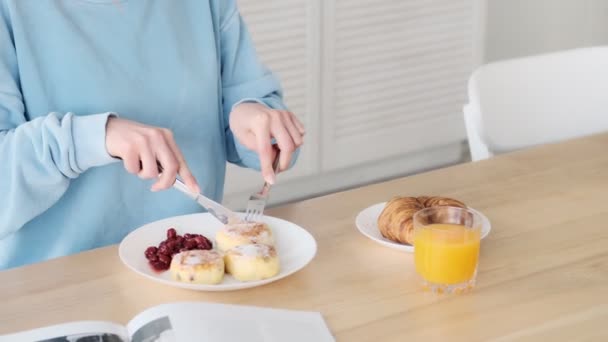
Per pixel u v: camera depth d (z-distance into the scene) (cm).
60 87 145
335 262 131
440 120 344
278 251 133
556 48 376
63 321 116
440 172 165
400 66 327
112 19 148
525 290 124
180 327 109
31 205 136
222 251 131
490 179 161
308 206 150
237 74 166
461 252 120
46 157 133
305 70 307
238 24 166
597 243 138
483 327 115
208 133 161
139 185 153
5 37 140
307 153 319
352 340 112
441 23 330
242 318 113
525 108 197
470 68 344
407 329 114
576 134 204
